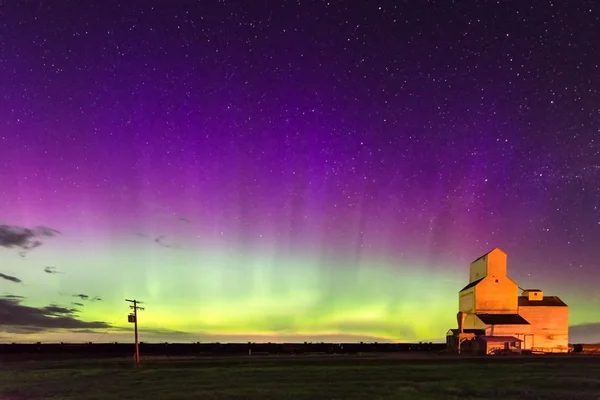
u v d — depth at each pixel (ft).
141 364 194.80
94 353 330.95
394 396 100.68
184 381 129.80
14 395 113.29
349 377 133.49
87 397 106.63
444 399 96.89
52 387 124.26
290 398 99.45
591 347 239.91
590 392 104.47
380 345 385.70
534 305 244.22
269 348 363.15
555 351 237.25
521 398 98.07
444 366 163.43
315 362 186.70
